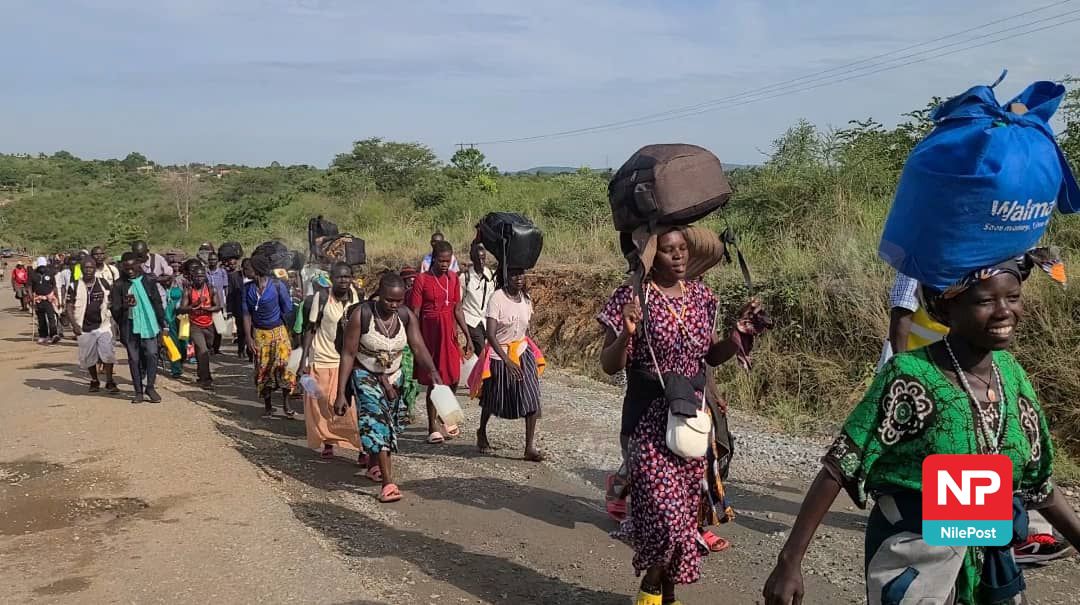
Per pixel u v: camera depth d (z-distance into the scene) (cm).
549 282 1336
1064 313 749
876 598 257
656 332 398
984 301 242
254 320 959
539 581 472
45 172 10069
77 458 749
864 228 1098
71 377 1266
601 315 405
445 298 835
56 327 1834
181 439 808
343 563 488
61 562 496
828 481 255
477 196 2789
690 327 403
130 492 638
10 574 479
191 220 5569
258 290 956
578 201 1953
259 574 468
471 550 521
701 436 382
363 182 3778
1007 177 231
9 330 2142
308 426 749
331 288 743
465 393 1041
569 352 1254
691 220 402
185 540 526
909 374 249
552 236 1644
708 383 458
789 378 909
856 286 916
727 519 490
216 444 786
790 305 941
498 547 526
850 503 579
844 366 886
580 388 1057
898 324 417
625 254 427
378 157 4228
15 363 1455
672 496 386
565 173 2589
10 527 570
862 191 1255
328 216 3325
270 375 958
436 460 735
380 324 625
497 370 713
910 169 251
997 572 258
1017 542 262
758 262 1123
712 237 437
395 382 645
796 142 1364
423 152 4288
